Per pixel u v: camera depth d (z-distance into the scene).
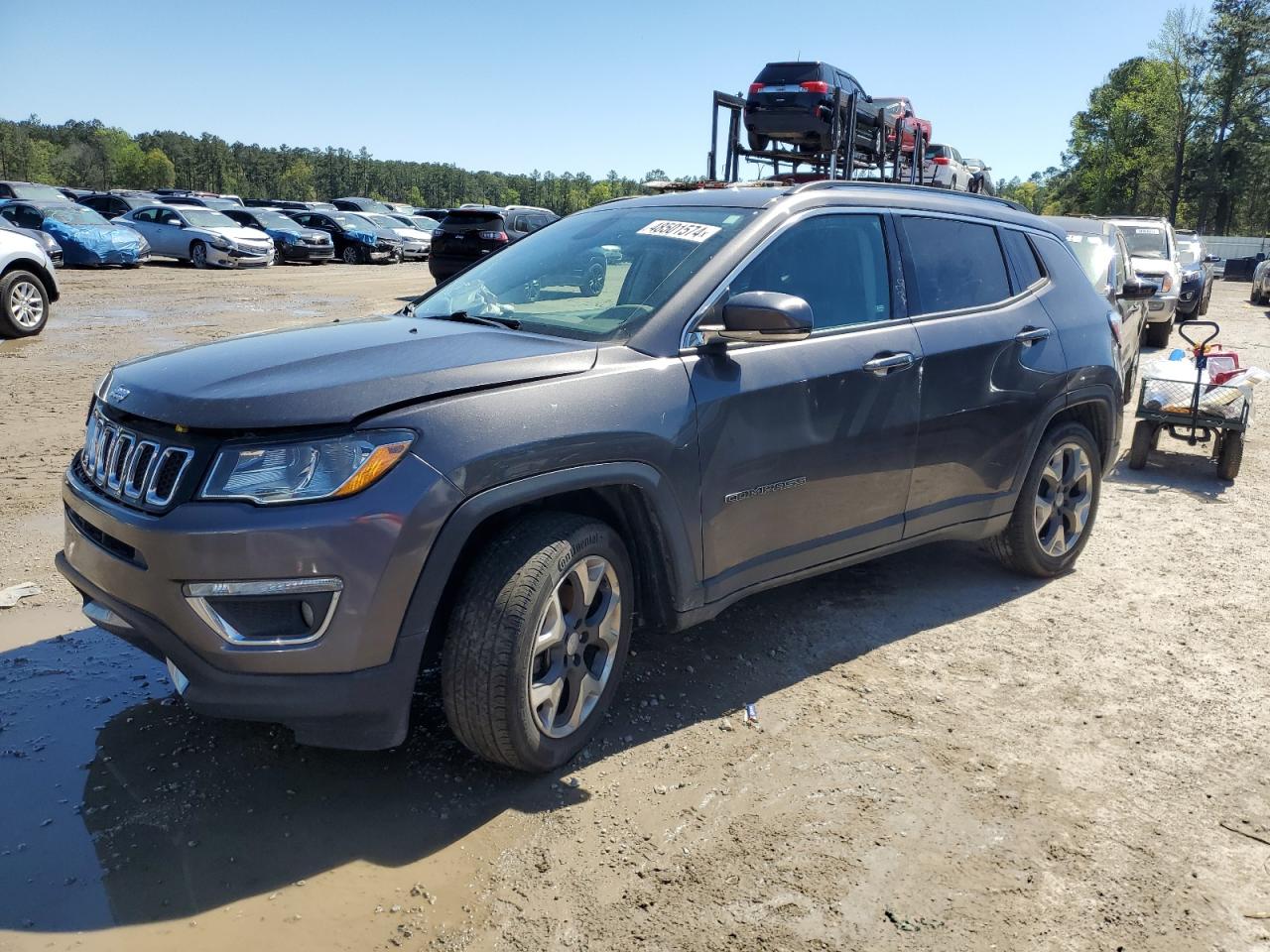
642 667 3.81
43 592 4.37
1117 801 3.02
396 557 2.59
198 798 2.89
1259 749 3.35
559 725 3.06
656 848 2.73
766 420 3.42
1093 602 4.65
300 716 2.63
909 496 4.04
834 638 4.15
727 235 3.57
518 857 2.67
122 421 2.90
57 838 2.69
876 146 11.76
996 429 4.29
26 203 22.56
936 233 4.25
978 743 3.34
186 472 2.62
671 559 3.23
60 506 5.50
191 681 2.65
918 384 3.93
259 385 2.73
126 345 11.43
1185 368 7.20
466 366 2.87
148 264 26.38
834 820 2.88
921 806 2.96
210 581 2.55
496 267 4.09
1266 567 5.19
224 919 2.40
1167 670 3.94
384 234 30.78
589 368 3.05
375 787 2.97
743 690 3.66
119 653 3.83
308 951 2.30
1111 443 5.00
